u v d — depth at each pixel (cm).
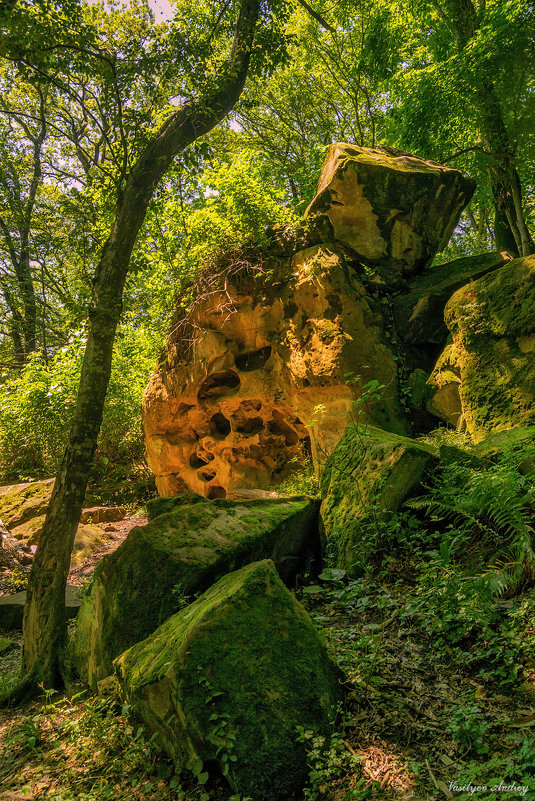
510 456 377
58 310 1923
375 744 243
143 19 517
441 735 239
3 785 289
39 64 448
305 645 270
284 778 230
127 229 483
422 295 749
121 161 516
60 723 342
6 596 672
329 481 490
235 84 570
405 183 745
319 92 1669
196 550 391
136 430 1329
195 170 544
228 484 923
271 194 875
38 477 1248
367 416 662
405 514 414
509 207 1024
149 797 249
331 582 413
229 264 814
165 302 969
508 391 541
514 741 221
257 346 821
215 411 912
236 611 276
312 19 1295
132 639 370
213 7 588
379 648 308
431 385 683
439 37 1097
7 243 1734
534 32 821
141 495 1242
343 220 773
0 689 417
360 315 704
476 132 1055
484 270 753
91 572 751
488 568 339
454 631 301
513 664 264
